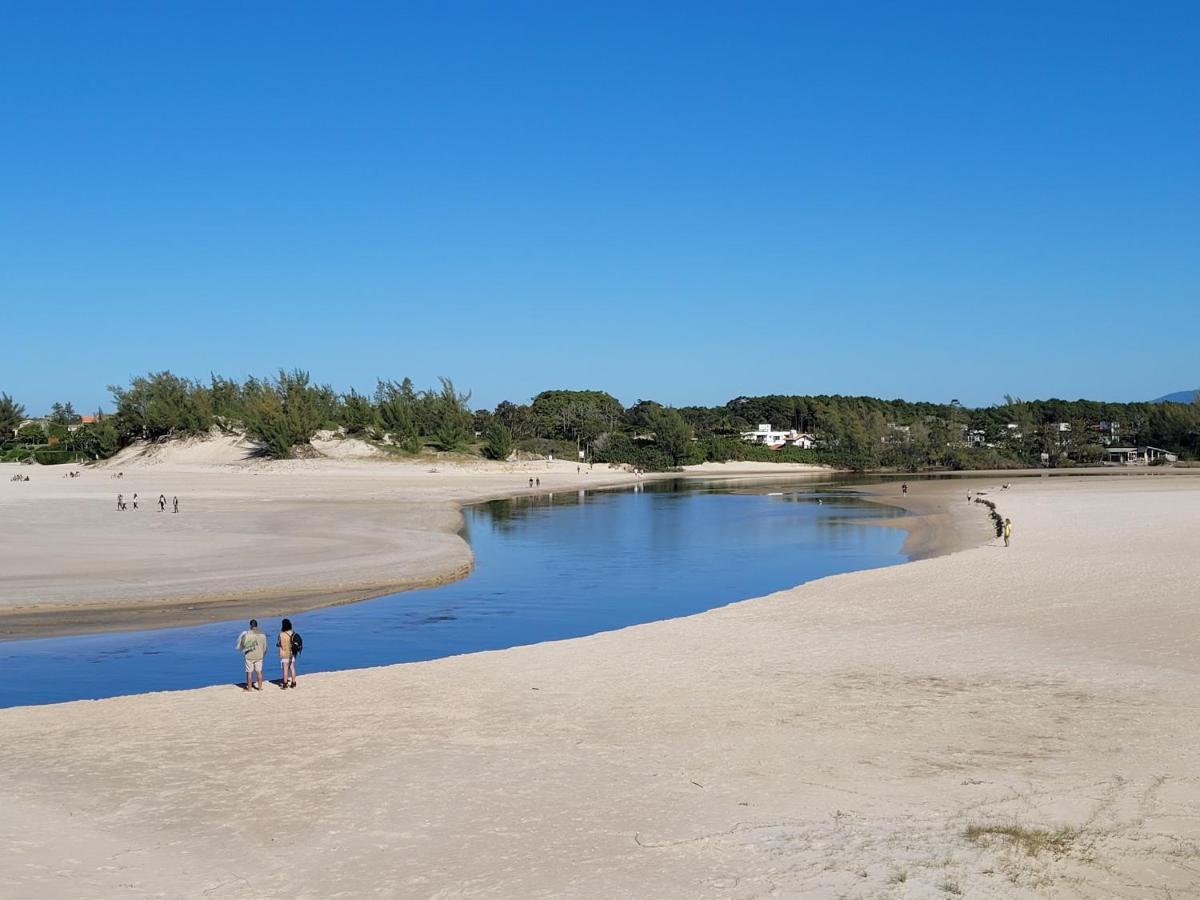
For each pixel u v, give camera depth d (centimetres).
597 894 982
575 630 2928
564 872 1040
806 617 2761
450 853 1102
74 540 4978
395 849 1118
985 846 1073
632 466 14988
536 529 6197
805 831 1139
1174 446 17700
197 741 1600
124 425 15688
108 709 1836
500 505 8375
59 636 2777
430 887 1009
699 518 6956
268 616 3102
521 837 1145
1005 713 1697
